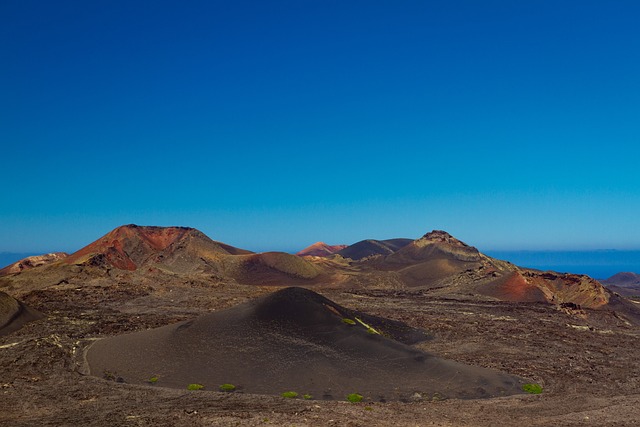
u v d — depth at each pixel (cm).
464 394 3969
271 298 5172
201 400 3641
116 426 2973
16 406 3453
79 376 4338
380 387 4006
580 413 3500
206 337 4744
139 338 5119
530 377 4778
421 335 6612
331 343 4634
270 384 4019
